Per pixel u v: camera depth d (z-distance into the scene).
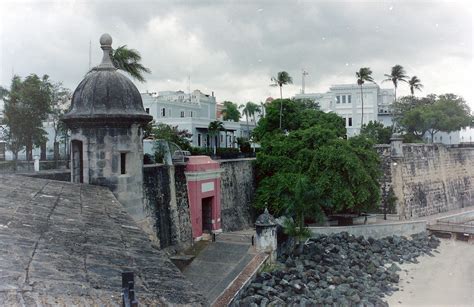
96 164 16.25
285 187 36.53
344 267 31.12
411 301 26.66
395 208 48.19
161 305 5.21
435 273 32.09
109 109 16.34
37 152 47.06
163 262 7.35
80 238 7.77
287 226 31.36
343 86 73.62
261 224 28.88
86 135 16.27
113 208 12.01
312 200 32.50
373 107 72.12
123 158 16.73
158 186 27.08
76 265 6.16
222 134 66.06
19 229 7.49
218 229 33.56
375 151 44.47
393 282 30.12
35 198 10.78
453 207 56.81
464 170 60.59
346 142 39.25
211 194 32.81
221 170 34.38
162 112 60.12
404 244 38.62
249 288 24.30
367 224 41.31
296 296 25.03
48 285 5.10
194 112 68.06
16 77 36.91
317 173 37.00
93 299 4.96
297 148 40.09
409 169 50.31
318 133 39.81
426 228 42.84
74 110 16.55
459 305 25.81
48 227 8.13
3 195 10.37
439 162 55.62
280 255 31.31
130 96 16.94
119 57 31.23
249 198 40.00
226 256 27.98
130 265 6.73
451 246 39.50
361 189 36.53
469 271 32.38
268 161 39.97
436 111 62.97
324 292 26.05
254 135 57.84
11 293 4.60
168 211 27.86
